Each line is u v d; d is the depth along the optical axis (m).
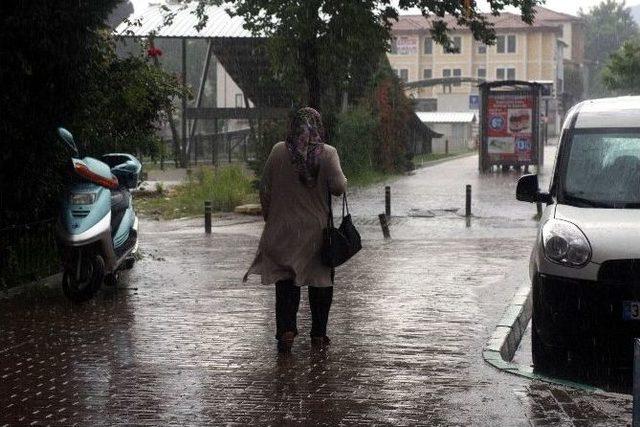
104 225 12.20
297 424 6.99
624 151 10.54
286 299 9.22
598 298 8.96
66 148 12.97
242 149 62.97
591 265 9.03
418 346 9.64
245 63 50.72
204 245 19.83
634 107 11.13
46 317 11.27
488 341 9.81
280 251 9.08
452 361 8.98
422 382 8.18
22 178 13.77
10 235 13.64
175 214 28.86
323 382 8.18
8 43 12.67
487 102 51.97
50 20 12.74
